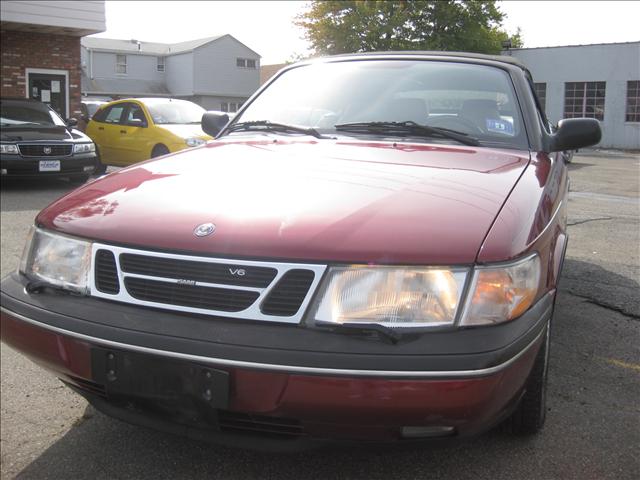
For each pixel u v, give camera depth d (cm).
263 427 188
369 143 286
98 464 242
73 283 209
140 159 1090
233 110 4897
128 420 207
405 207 200
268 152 275
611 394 289
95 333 193
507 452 239
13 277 230
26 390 312
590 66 2112
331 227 189
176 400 188
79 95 1598
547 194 238
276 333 178
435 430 182
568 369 316
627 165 1376
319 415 176
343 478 224
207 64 4691
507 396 180
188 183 233
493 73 324
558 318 389
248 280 183
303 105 332
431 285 177
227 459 239
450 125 301
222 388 179
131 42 5012
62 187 1009
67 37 1557
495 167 251
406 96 318
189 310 188
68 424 277
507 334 178
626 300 420
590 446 244
